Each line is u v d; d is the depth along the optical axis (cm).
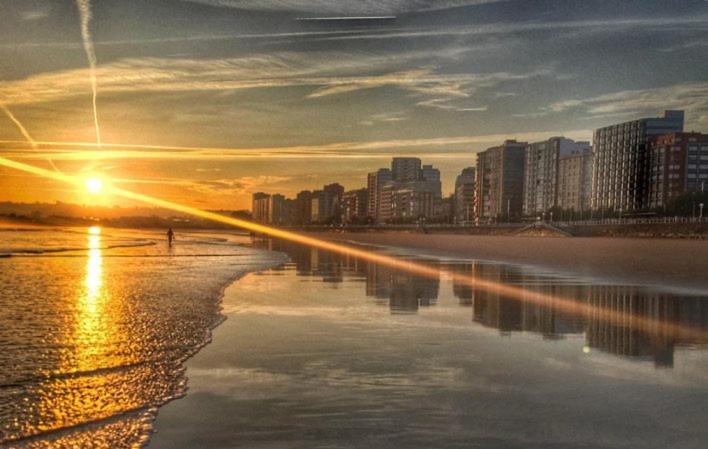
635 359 1164
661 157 16862
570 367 1095
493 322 1631
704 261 4881
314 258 5444
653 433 746
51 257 5106
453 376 1026
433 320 1664
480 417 806
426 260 5191
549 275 3422
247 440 724
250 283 2783
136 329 1452
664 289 2594
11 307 1831
